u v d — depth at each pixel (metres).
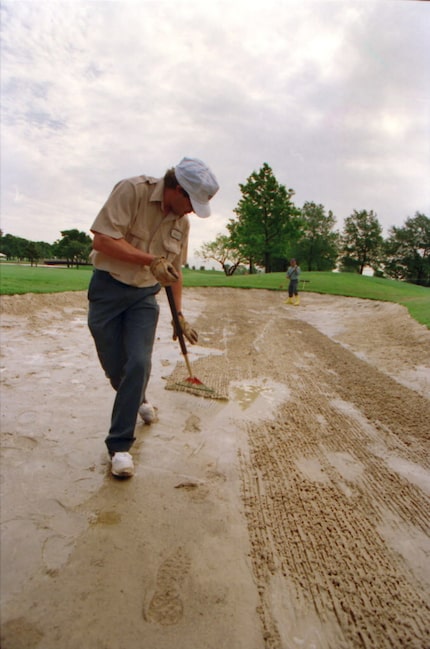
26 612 1.60
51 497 2.29
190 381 3.77
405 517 2.30
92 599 1.68
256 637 1.56
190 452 2.87
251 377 4.79
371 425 3.52
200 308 11.76
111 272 2.41
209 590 1.75
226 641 1.54
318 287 18.17
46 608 1.62
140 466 2.65
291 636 1.58
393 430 3.43
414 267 68.88
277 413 3.69
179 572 1.84
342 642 1.56
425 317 8.27
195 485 2.48
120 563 1.86
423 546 2.08
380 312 11.12
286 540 2.07
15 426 3.08
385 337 7.58
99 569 1.82
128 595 1.71
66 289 9.89
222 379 4.62
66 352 5.27
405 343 6.79
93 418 3.29
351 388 4.52
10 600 1.65
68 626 1.56
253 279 21.33
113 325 2.54
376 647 1.55
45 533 2.02
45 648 1.47
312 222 58.22
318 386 4.57
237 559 1.93
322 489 2.53
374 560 1.97
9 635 1.50
